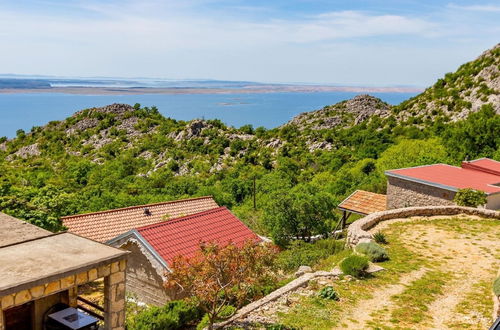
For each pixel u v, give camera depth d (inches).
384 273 663.1
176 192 2625.5
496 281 505.7
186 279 493.0
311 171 3245.6
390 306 552.7
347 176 2239.2
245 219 1562.5
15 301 293.9
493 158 1829.5
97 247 366.6
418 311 538.0
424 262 710.5
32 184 2915.8
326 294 577.9
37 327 367.6
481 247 784.3
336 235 1232.2
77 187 3061.0
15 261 332.5
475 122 2053.4
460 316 524.4
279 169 3284.9
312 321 509.0
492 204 1059.9
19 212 880.9
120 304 358.6
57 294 380.5
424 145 2299.5
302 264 884.6
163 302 749.3
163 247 765.9
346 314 530.9
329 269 717.9
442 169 1267.2
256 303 557.0
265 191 2426.2
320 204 1217.4
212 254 496.7
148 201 2090.3
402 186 1167.6
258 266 505.0
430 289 602.9
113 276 350.0
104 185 2920.8
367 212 1207.6
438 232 873.5
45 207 1067.3
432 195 1106.1
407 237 843.4
